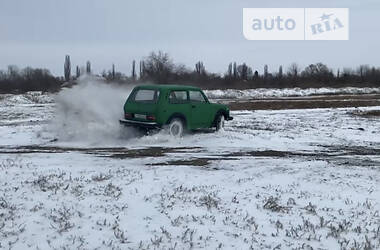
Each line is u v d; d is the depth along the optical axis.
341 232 6.76
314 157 13.03
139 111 15.62
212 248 6.09
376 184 9.52
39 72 72.12
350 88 62.03
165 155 13.00
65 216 7.00
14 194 8.06
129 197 8.19
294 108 34.25
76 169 10.59
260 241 6.39
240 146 15.02
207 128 17.00
